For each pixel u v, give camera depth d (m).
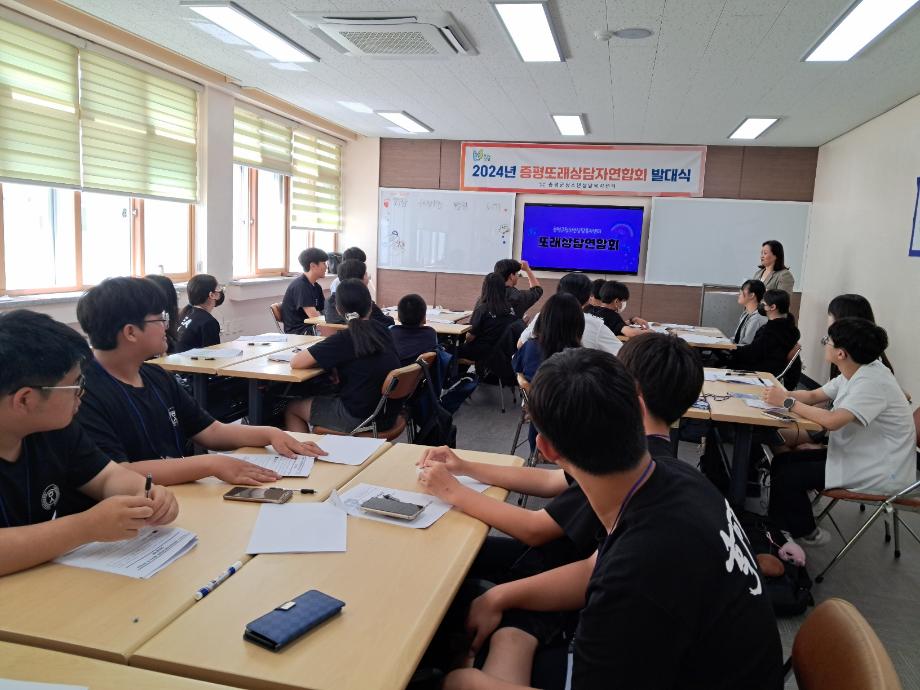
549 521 1.43
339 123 7.36
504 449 4.20
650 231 7.65
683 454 4.25
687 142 7.37
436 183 8.14
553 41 3.95
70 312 4.29
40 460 1.30
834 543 2.99
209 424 1.90
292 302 5.28
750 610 0.89
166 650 0.92
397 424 3.20
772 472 2.82
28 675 0.85
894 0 3.19
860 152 5.96
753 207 7.41
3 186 4.02
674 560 0.86
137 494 1.37
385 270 8.40
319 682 0.86
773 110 5.55
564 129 6.93
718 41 3.86
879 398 2.50
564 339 2.82
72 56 4.27
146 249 5.27
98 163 4.55
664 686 0.86
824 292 6.73
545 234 7.92
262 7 3.68
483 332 5.10
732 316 7.33
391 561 1.22
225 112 5.80
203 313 3.84
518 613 1.40
